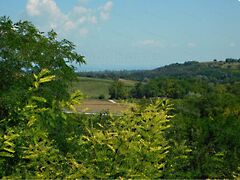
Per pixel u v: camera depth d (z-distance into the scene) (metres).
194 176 8.59
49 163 6.84
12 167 6.34
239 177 8.23
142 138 7.20
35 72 7.54
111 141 6.68
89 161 6.61
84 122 7.57
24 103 6.55
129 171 6.37
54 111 6.91
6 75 7.26
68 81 8.10
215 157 8.84
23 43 7.54
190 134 9.40
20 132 6.25
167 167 7.93
